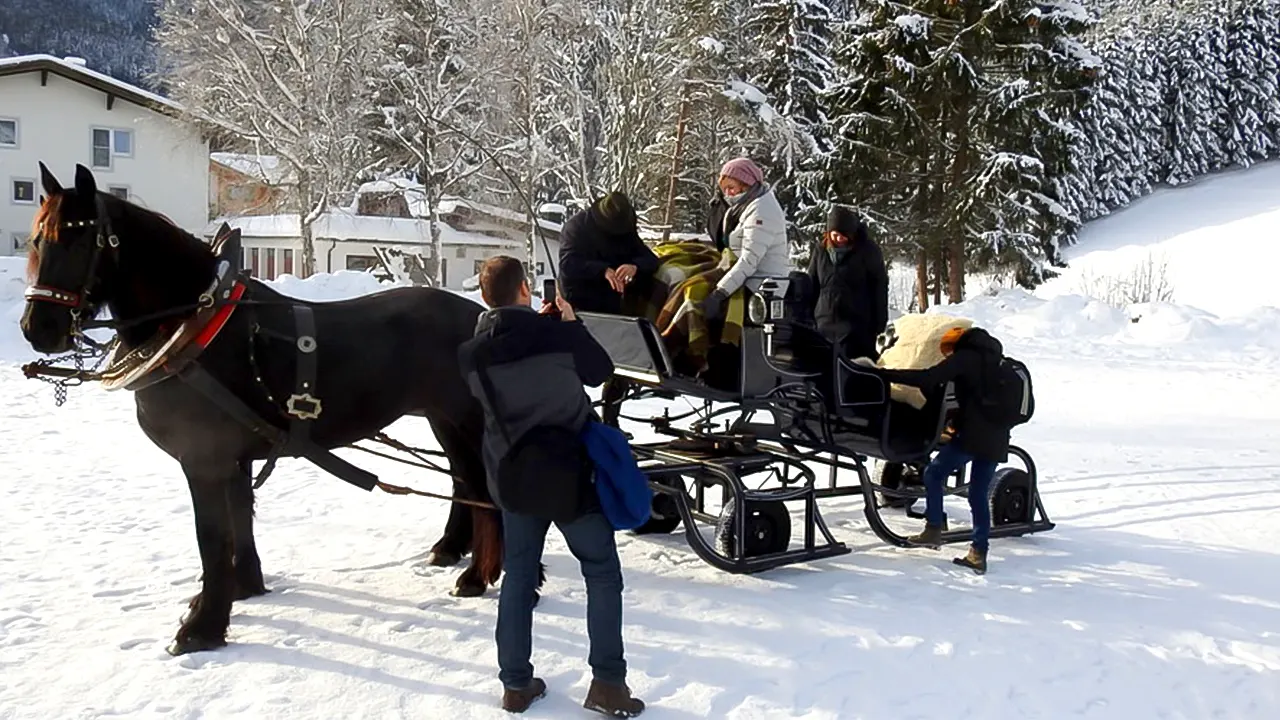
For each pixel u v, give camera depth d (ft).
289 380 17.02
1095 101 184.44
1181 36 207.92
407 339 18.40
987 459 21.07
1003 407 20.92
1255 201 183.11
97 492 26.48
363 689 14.87
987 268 101.71
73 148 126.52
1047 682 15.80
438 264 124.47
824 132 120.37
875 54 97.81
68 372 16.74
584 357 14.10
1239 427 40.70
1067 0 95.14
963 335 21.35
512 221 125.70
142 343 16.44
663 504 23.71
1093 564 22.04
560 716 14.21
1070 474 31.32
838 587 19.93
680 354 21.45
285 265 143.84
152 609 17.95
